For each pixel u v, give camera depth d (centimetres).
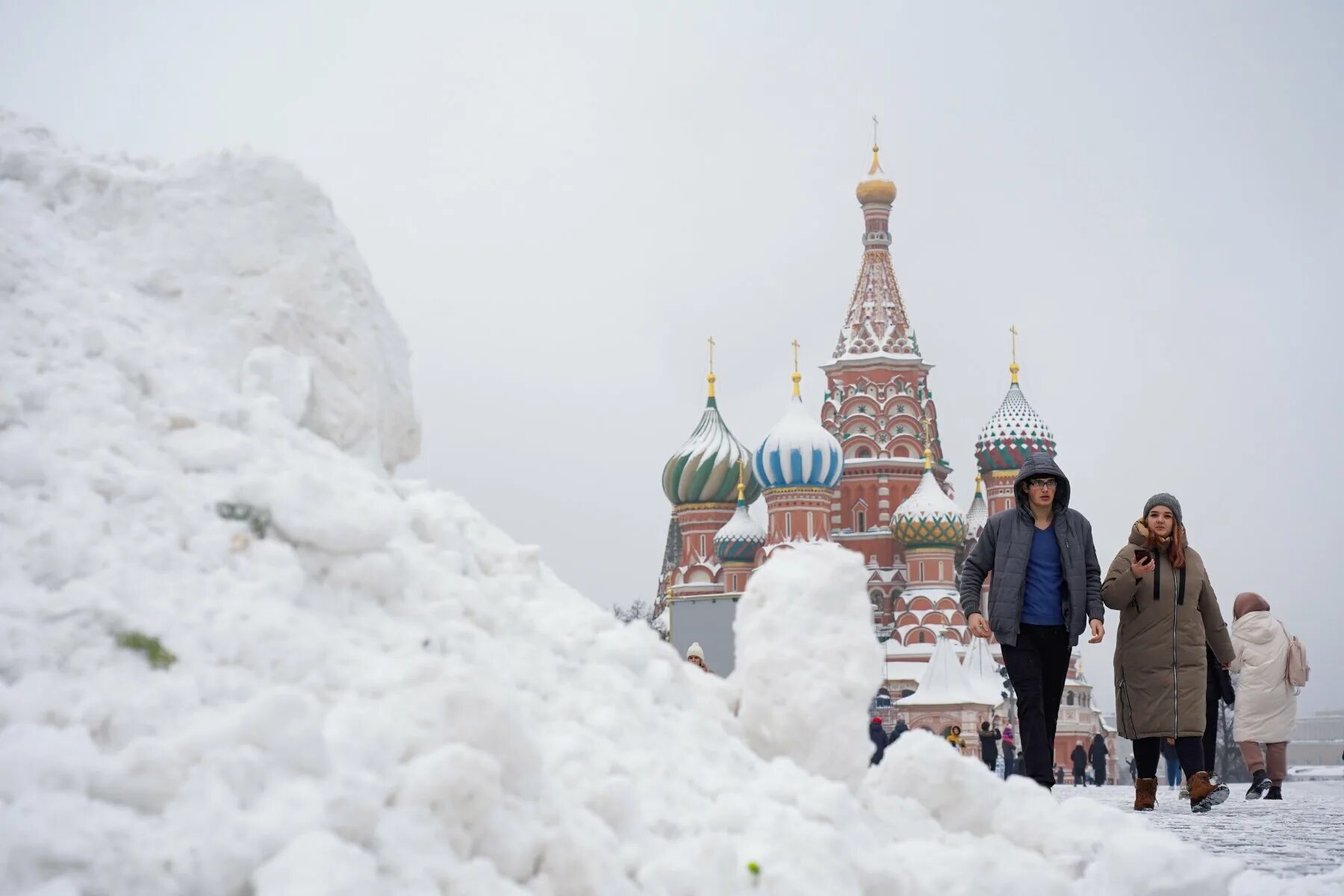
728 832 521
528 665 564
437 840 425
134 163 729
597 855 450
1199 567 1425
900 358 11681
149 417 563
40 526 484
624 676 612
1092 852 671
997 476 12000
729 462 11438
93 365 572
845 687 657
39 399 541
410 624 532
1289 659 1855
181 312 660
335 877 378
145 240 677
